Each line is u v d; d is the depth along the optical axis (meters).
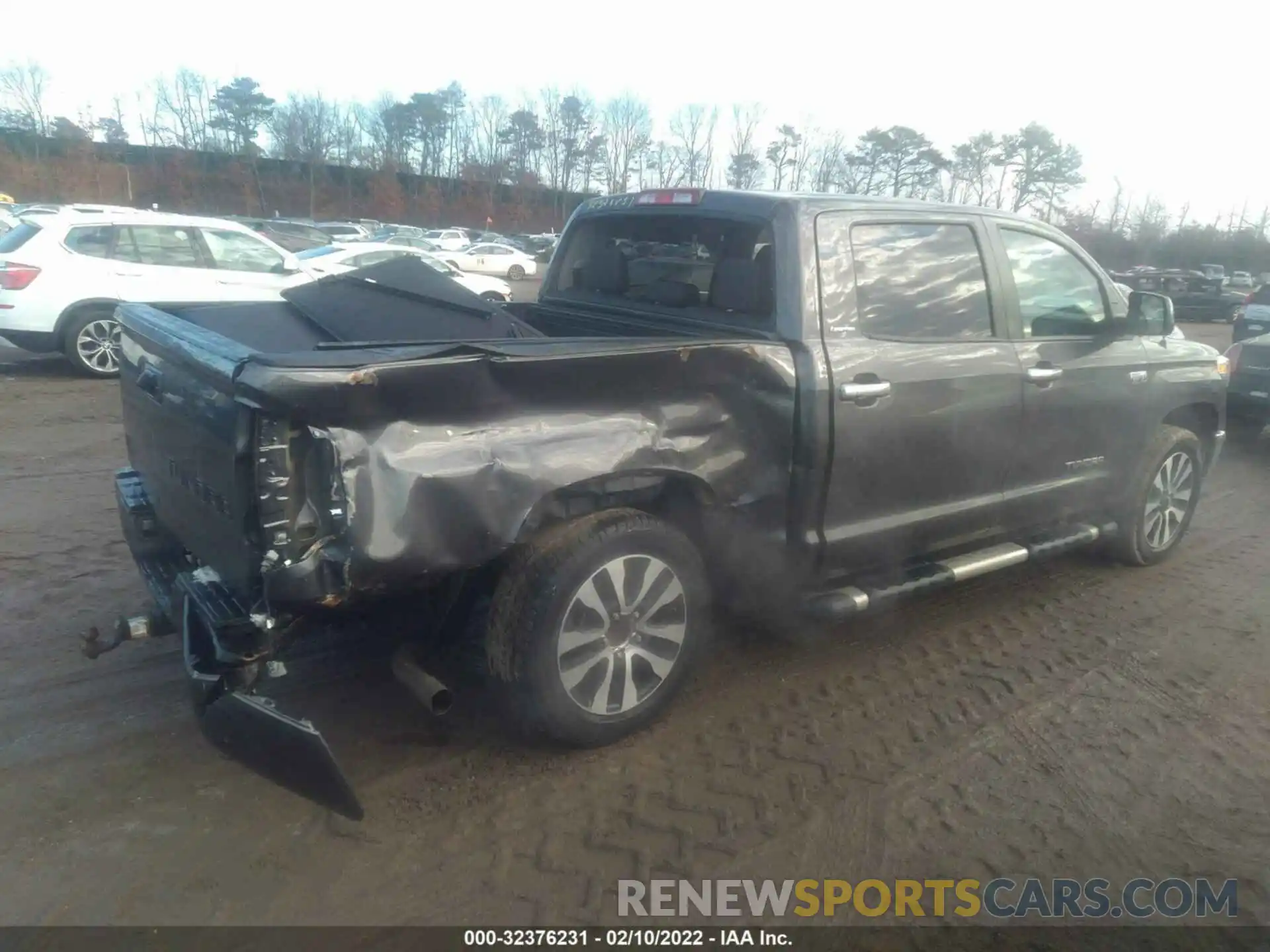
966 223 4.52
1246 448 9.89
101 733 3.77
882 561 4.29
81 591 5.05
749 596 4.09
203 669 3.09
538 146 68.12
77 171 51.28
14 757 3.59
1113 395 5.11
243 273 11.87
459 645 3.63
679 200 4.40
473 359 3.04
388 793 3.43
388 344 3.16
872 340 4.04
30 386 10.49
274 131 64.56
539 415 3.26
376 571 2.94
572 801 3.41
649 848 3.20
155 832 3.20
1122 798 3.57
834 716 4.04
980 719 4.07
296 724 2.86
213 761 3.61
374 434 2.92
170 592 3.56
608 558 3.46
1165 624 5.09
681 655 3.78
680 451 3.56
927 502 4.36
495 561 3.43
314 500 2.90
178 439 3.42
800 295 3.87
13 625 4.64
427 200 61.81
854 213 4.12
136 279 11.15
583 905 2.95
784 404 3.78
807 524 3.95
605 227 4.94
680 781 3.55
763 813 3.40
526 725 3.53
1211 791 3.63
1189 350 5.72
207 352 3.12
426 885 3.00
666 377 3.47
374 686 4.11
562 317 4.90
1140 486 5.55
